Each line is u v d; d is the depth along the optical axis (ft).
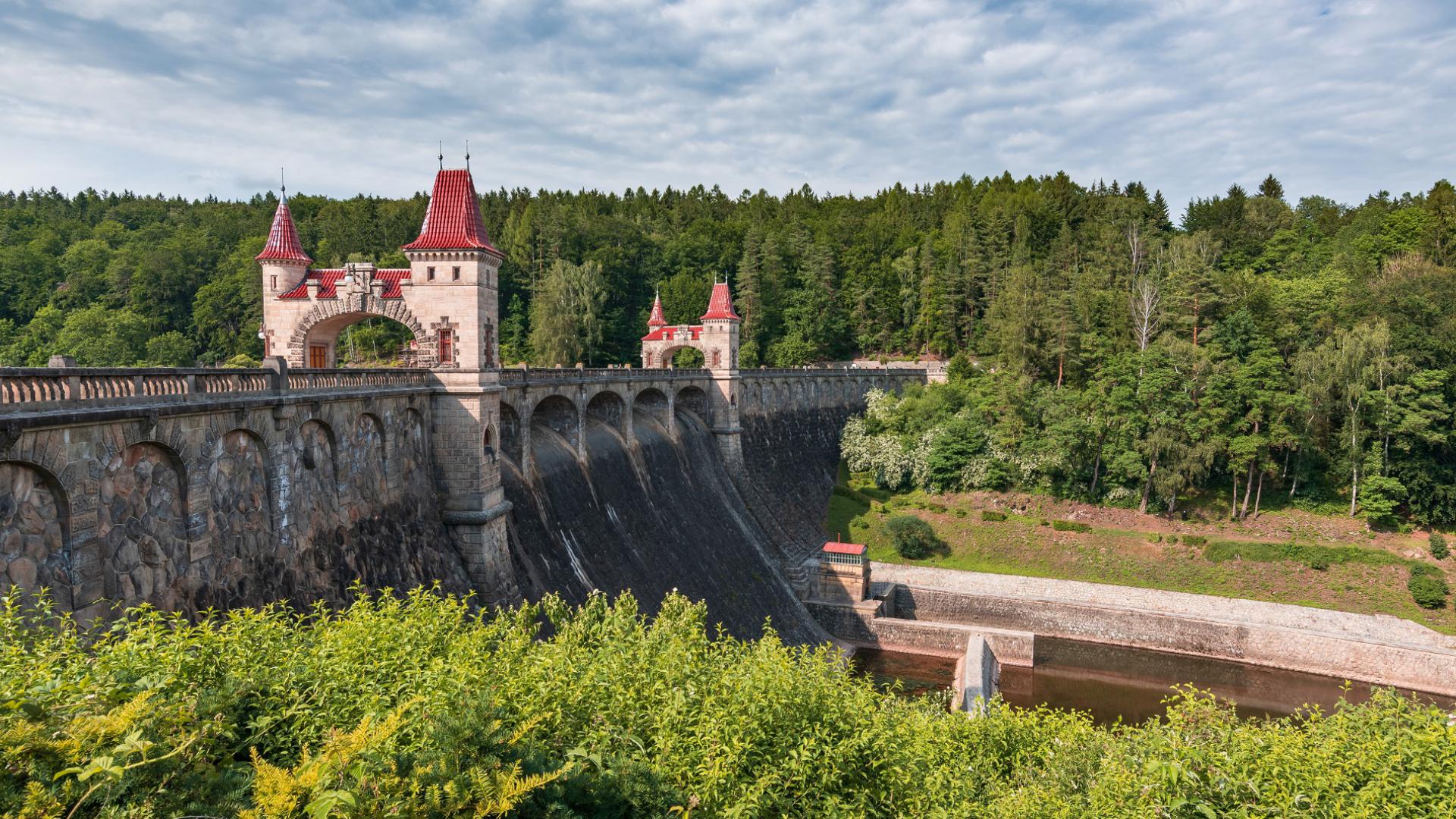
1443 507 261.03
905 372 452.76
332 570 106.22
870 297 516.32
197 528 82.23
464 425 137.69
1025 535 289.53
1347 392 271.49
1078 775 79.92
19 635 52.49
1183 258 387.14
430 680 52.80
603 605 89.04
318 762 37.04
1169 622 241.35
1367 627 233.35
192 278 481.46
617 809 50.78
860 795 67.82
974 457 315.78
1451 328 273.95
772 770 62.85
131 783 36.70
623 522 195.93
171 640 51.83
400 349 416.87
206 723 42.42
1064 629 250.98
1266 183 557.33
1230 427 280.92
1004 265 480.23
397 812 37.78
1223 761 67.67
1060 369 341.62
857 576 253.03
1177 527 281.54
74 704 39.96
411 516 128.57
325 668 53.16
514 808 43.73
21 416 60.64
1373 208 516.32
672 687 66.44
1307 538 266.57
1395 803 59.31
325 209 647.56
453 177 140.87
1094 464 302.86
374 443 120.88
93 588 69.10
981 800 82.33
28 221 655.35
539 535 159.02
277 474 96.32
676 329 306.35
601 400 225.15
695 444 274.77
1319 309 317.01
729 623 200.44
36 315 427.33
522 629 73.67
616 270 506.48
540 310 412.98
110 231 590.14
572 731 57.26
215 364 428.97
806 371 373.61
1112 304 347.36
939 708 112.37
